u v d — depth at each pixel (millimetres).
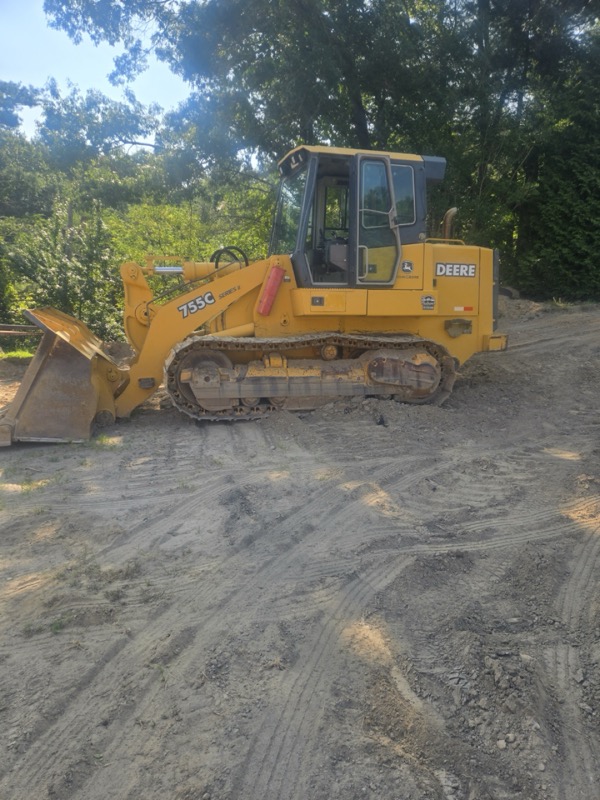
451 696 3053
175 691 3078
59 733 2816
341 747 2750
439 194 17031
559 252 17797
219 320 8336
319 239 8180
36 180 30906
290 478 5852
